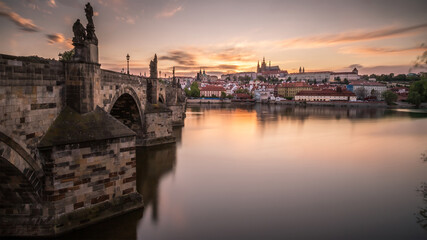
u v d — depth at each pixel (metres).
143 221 27.08
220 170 44.38
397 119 128.38
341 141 72.94
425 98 192.12
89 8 26.72
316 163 50.09
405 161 52.44
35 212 22.55
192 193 34.38
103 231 24.89
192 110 179.00
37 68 21.67
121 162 26.27
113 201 25.84
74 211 23.59
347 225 27.19
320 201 32.88
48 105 23.00
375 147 65.44
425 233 25.84
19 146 20.19
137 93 51.03
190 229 25.84
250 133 83.81
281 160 51.75
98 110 27.19
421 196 34.75
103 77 32.50
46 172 22.23
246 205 31.30
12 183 21.34
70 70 25.00
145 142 57.72
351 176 42.69
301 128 97.38
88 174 24.16
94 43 27.38
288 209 30.47
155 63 60.91
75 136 23.42
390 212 30.22
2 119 18.78
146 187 36.31
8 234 22.39
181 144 63.03
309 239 24.61
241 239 24.36
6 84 18.94
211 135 77.88
